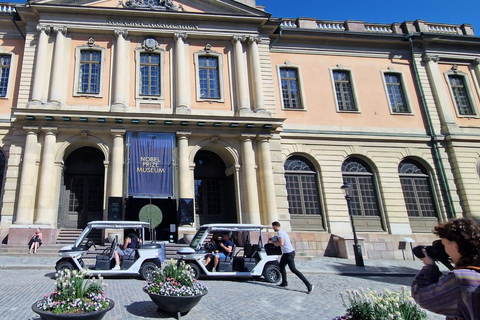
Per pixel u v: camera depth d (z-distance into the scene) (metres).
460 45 22.53
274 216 16.84
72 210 17.25
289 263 9.16
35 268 11.17
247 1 20.56
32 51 17.27
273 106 18.98
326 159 19.22
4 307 6.45
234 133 17.75
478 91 21.94
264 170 17.45
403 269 13.86
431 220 19.28
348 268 13.53
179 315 6.25
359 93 20.86
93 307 5.05
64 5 17.52
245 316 6.57
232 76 19.06
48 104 16.12
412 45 21.97
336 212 18.47
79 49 17.73
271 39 20.72
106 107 17.11
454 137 20.14
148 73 18.28
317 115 19.94
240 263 10.30
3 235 14.70
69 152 17.08
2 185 15.90
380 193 19.22
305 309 7.18
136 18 18.53
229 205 18.55
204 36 19.11
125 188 15.98
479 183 19.72
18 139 15.96
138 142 16.66
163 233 17.56
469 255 2.36
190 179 16.83
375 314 4.05
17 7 17.23
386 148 19.97
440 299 2.25
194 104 18.19
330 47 21.45
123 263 9.91
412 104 21.16
